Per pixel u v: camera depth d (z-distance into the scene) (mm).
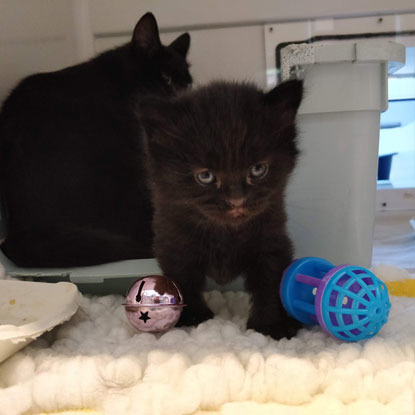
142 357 198
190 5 437
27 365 200
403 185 507
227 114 215
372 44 275
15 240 311
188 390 171
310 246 305
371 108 289
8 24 343
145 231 344
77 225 338
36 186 335
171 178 223
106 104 383
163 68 411
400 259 362
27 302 244
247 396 177
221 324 235
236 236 233
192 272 247
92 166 357
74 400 180
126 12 445
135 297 226
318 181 298
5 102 346
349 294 205
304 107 286
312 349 209
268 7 429
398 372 178
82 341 229
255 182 219
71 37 443
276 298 240
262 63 438
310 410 164
